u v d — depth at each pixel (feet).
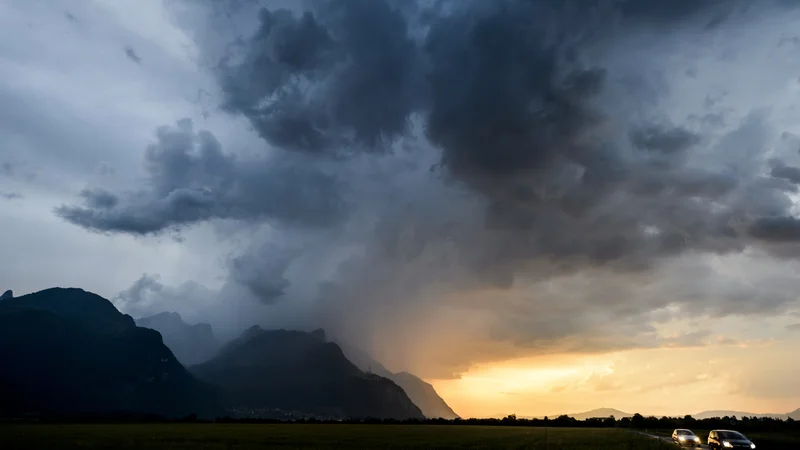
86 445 187.83
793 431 316.40
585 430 410.31
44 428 399.24
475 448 176.04
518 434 315.17
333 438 265.75
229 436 283.38
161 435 289.74
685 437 208.44
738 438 169.78
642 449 169.58
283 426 512.22
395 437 277.03
